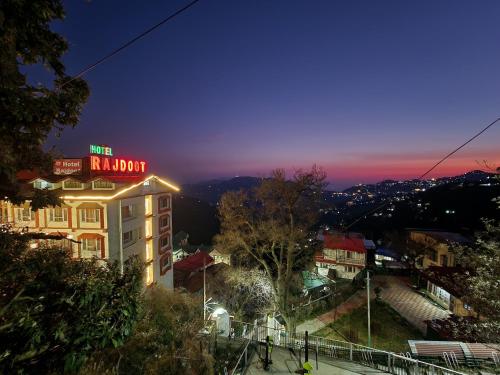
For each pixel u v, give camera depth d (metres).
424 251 38.56
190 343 10.95
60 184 23.70
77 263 4.88
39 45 4.24
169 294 18.00
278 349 14.57
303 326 24.69
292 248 24.36
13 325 3.46
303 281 35.09
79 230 23.17
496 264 10.98
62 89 4.66
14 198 4.87
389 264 42.34
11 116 4.01
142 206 28.28
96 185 24.25
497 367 13.53
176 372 8.85
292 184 23.59
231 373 11.26
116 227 24.33
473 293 11.91
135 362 7.61
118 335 4.27
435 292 29.78
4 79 3.66
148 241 29.11
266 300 28.98
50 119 4.41
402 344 21.56
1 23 3.47
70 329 3.84
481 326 11.54
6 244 4.64
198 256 43.97
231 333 19.50
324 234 42.28
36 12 3.88
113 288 4.46
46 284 4.13
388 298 30.59
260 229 24.70
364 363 13.41
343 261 40.72
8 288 4.11
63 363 3.94
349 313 26.97
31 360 3.65
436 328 20.59
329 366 12.67
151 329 8.86
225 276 33.09
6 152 4.05
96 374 5.76
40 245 5.65
